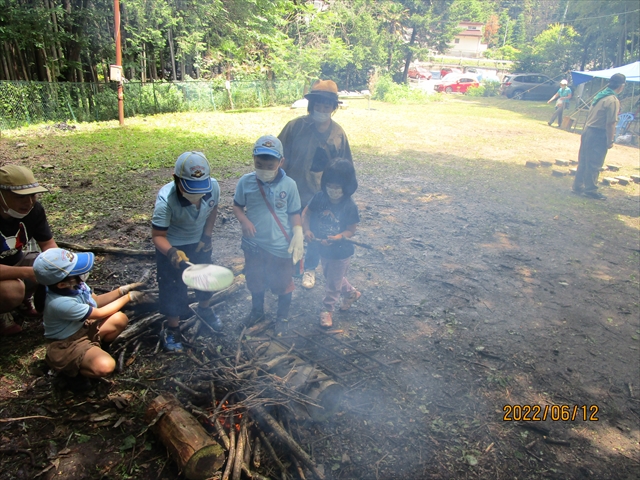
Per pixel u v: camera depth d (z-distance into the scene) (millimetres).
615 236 6531
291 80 25266
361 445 2686
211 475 2336
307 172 4215
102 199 7062
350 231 3602
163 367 3158
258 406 2637
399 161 10828
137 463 2455
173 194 2996
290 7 27641
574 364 3609
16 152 10258
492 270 5230
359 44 32125
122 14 18562
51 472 2375
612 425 3016
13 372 3098
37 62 16672
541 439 2855
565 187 9164
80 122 15820
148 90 18797
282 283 3539
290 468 2494
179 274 3174
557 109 18203
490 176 9758
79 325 2830
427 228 6488
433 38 36031
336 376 3184
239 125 15789
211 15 21500
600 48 33344
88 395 2896
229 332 3605
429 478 2502
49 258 2637
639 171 11031
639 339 4012
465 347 3734
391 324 4012
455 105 27812
